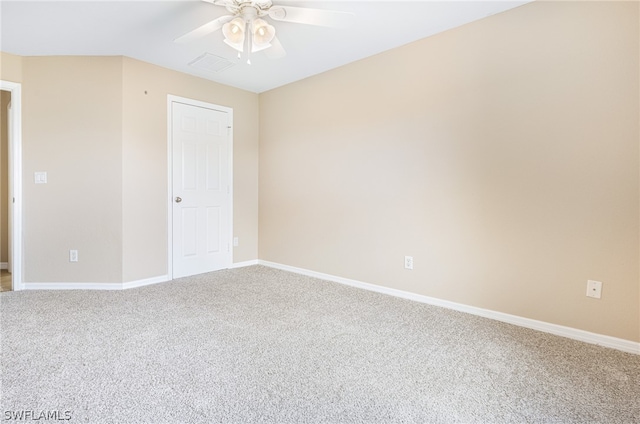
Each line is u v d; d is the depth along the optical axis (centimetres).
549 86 225
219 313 261
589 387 164
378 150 318
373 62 319
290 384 164
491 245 253
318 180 372
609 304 208
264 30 220
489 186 253
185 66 349
